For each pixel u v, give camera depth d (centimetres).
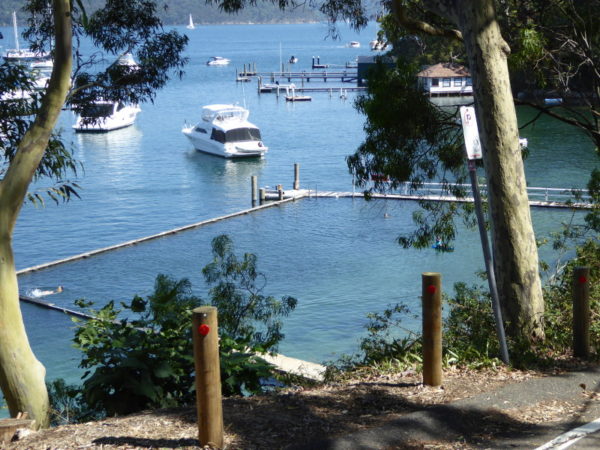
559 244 1611
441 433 544
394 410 586
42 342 2730
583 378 674
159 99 12912
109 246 4381
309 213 5075
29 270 3903
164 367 675
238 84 15225
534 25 1443
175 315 772
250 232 4634
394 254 3928
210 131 7606
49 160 1245
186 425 549
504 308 900
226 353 737
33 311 3188
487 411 584
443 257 3806
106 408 667
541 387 645
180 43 1512
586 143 6881
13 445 524
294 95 12294
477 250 3900
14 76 1239
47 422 896
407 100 1366
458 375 696
